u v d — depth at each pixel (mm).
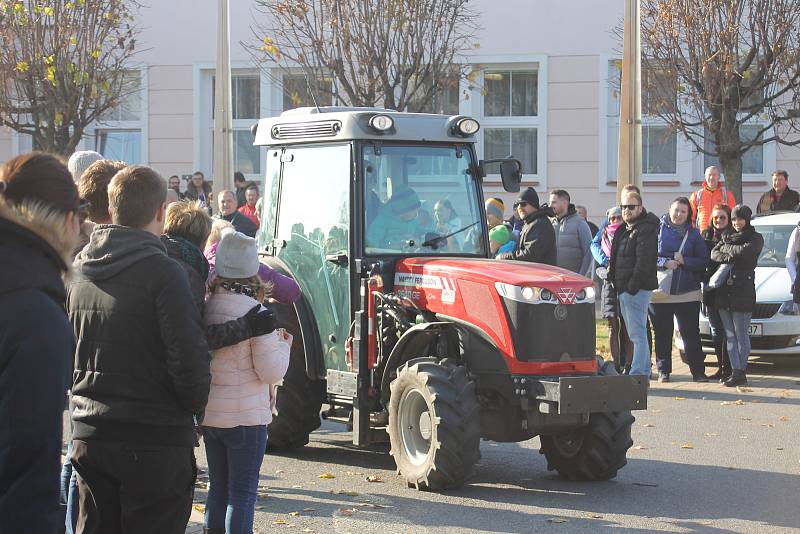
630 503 7992
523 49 23672
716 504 7977
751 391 13102
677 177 23281
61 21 20031
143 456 4672
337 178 9242
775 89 20062
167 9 24891
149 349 4703
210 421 5824
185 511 4824
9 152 25141
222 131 17062
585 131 23516
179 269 4777
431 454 8062
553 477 8922
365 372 8875
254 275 6023
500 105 24094
